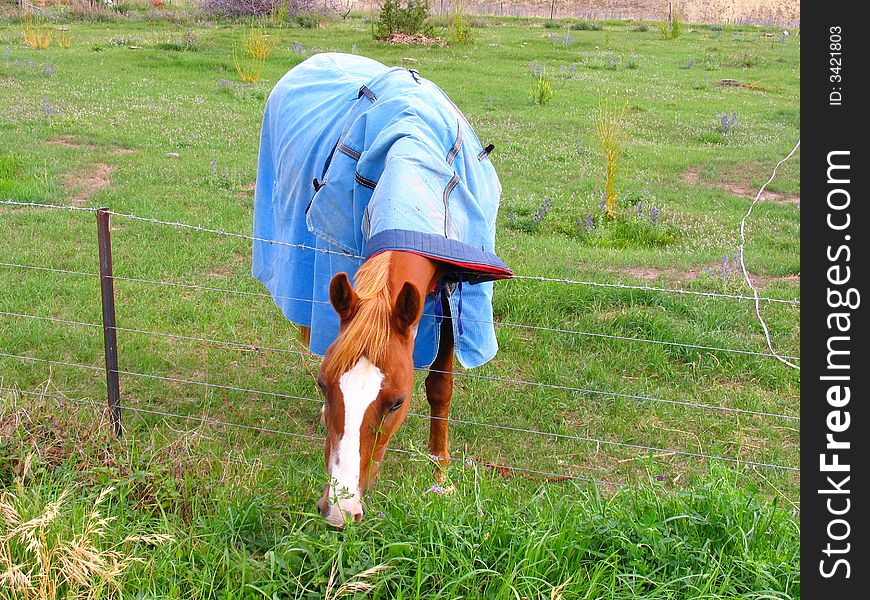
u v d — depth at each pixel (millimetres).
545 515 3270
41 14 23453
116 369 4301
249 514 3297
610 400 4918
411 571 2996
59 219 7504
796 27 31266
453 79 16547
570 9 37688
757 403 4883
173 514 3354
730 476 3656
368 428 2744
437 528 3035
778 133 13023
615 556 3066
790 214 8773
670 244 7836
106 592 2895
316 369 5164
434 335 3584
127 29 22469
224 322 5730
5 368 4973
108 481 3469
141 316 5758
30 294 5957
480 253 3338
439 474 3723
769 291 6457
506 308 6031
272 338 5617
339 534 3062
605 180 9820
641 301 6180
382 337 2814
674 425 4711
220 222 7652
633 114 14133
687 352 5418
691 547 3139
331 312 3861
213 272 6656
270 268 4879
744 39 25953
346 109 4309
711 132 12805
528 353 5445
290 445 4332
